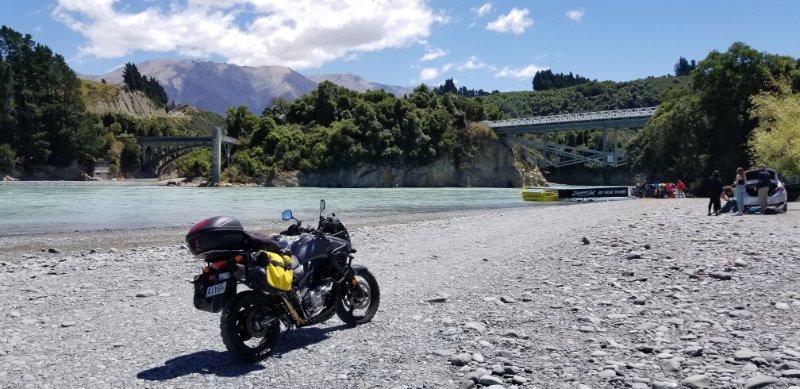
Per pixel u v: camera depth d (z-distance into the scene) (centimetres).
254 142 13575
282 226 2952
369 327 733
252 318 608
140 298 978
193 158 13775
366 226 2883
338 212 4216
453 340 644
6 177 13288
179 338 709
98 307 904
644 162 6794
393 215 3831
